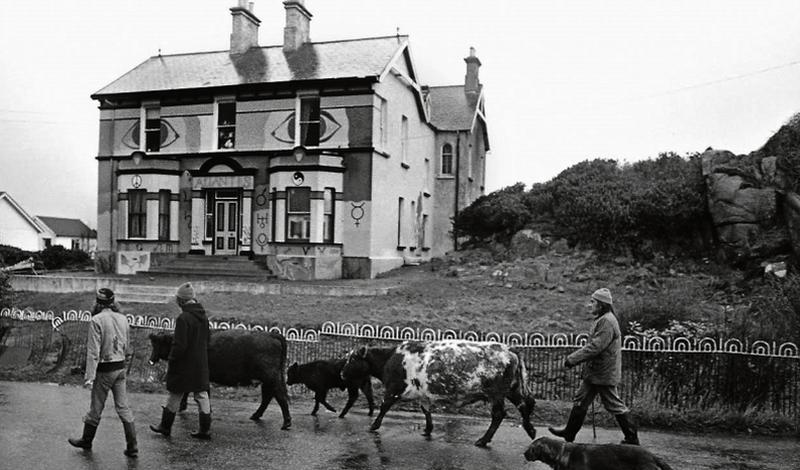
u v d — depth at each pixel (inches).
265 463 306.3
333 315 683.4
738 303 667.4
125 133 1138.0
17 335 639.1
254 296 815.7
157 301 826.8
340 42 1158.3
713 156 856.9
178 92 1094.4
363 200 1019.3
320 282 927.0
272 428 382.0
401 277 998.4
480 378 350.0
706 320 555.8
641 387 420.5
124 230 1087.0
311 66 1075.3
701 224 845.2
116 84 1158.3
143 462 304.2
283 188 1005.2
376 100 1033.5
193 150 1101.1
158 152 1122.0
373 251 1026.1
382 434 371.6
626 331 525.3
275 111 1057.5
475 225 1095.0
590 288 796.0
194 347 349.4
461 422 408.2
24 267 1103.0
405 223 1200.2
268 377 385.7
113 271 1123.3
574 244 941.2
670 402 410.3
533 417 413.4
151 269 1051.3
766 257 742.5
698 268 801.6
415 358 364.8
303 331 544.4
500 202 1071.0
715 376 406.0
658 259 836.0
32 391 477.7
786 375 393.1
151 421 390.9
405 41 1127.0
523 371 357.4
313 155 1002.7
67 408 420.8
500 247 1025.5
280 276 992.9
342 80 1013.8
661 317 553.3
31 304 815.1
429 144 1368.1
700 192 845.2
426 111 1353.3
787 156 790.5
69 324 666.8
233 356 387.5
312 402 470.0
